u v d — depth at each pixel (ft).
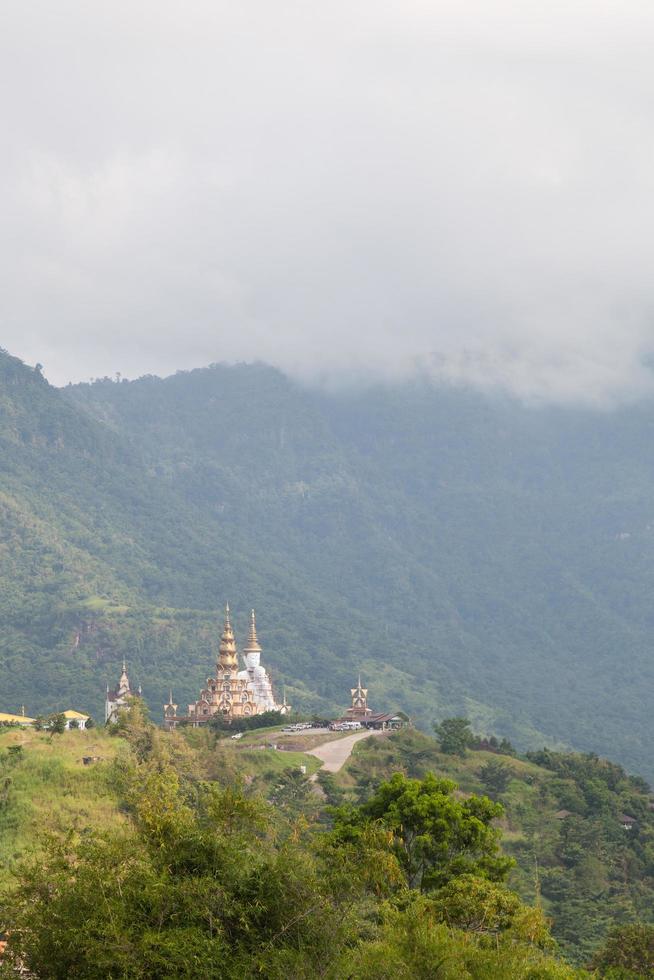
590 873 504.02
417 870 287.48
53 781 345.72
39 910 164.86
